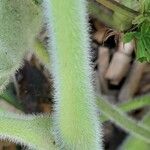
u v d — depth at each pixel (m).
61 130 0.20
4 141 0.31
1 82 0.25
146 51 0.25
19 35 0.25
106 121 0.34
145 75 0.38
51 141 0.21
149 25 0.25
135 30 0.26
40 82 0.33
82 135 0.20
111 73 0.37
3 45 0.24
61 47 0.18
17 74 0.32
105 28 0.28
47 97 0.34
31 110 0.34
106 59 0.36
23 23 0.25
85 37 0.18
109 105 0.29
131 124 0.30
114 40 0.29
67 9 0.18
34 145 0.21
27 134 0.21
